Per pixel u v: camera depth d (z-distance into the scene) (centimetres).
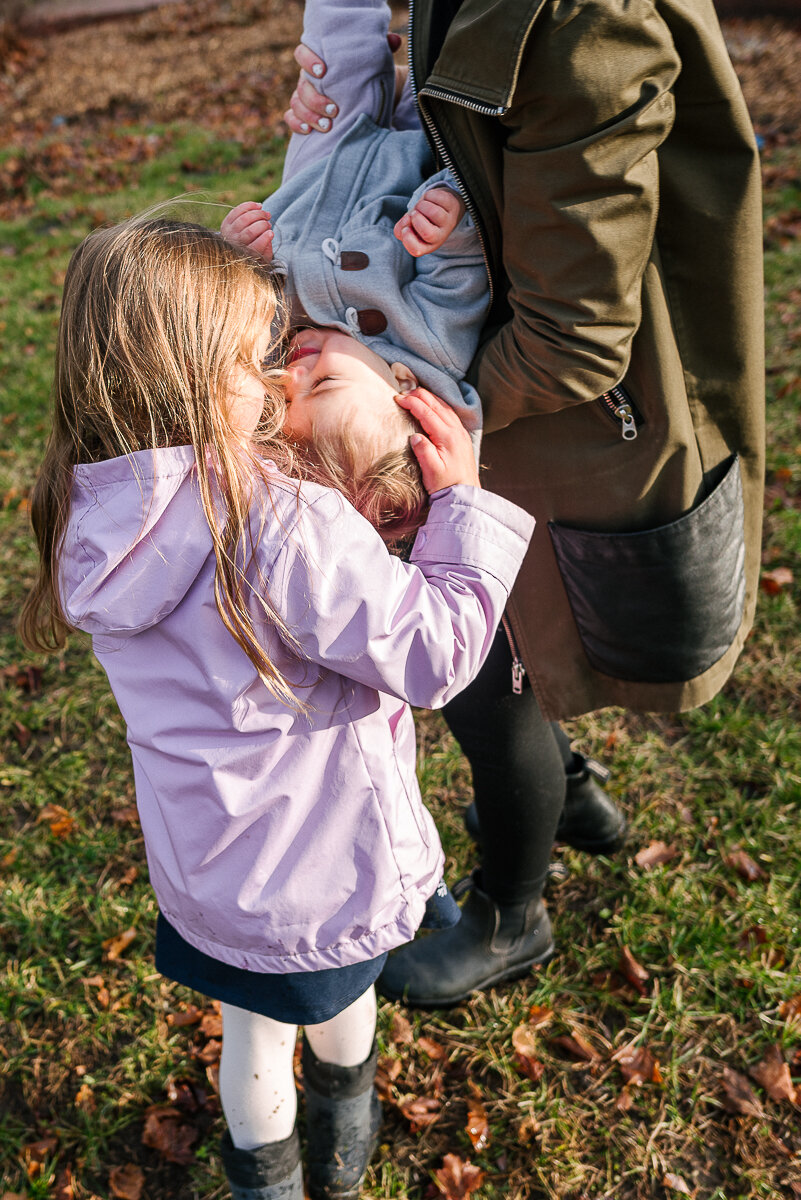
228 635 121
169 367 117
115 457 118
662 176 130
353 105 154
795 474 368
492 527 131
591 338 125
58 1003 220
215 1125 200
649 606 154
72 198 799
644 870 236
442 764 268
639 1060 200
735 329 144
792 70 841
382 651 120
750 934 218
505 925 207
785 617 305
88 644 326
